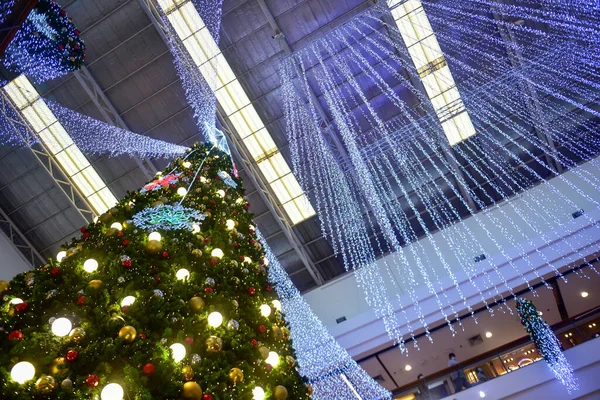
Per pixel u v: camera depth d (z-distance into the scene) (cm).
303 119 1551
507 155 1628
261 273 432
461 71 1538
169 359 266
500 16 1462
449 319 1466
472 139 1616
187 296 321
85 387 240
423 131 1591
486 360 1151
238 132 1560
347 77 1536
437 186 1650
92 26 1392
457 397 1117
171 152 1567
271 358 337
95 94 1466
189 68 1470
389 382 1733
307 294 1667
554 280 1462
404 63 1519
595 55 1441
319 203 1656
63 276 304
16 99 1455
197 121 1545
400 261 1606
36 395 234
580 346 1126
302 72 1511
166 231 377
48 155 1528
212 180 533
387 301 1543
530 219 1523
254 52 1480
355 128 1603
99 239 346
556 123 1568
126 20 1400
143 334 272
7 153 1513
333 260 1723
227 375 286
